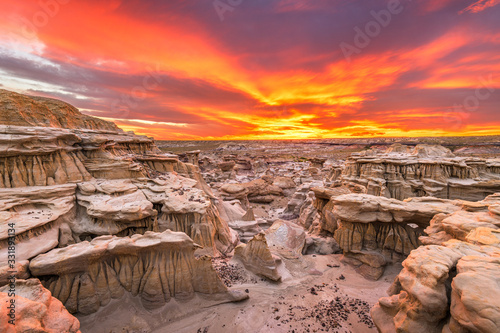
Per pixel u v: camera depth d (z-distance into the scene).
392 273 34.19
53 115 39.16
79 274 21.72
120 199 35.62
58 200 31.27
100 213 32.00
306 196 81.56
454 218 24.61
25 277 19.89
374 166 65.25
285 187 105.62
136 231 36.28
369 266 35.16
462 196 54.56
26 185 30.72
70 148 36.62
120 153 46.41
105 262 23.09
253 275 33.00
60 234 29.45
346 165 76.44
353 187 64.38
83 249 21.83
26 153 30.70
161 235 24.94
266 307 26.62
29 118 34.47
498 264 14.51
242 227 55.22
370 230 36.69
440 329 15.05
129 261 23.91
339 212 38.28
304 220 65.00
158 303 23.78
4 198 27.34
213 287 26.12
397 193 61.00
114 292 23.02
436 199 34.91
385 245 35.66
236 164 155.38
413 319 15.50
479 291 12.59
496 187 51.19
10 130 29.84
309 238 47.53
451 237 24.44
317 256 41.69
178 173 53.50
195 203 39.50
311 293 29.94
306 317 25.23
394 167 62.66
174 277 24.77
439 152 68.94
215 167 146.00
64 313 14.90
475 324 11.91
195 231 38.19
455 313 13.33
